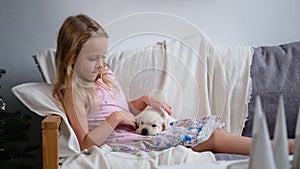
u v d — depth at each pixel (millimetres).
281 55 2025
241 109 1927
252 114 1926
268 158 807
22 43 2131
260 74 1960
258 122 845
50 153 1396
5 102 2135
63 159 1542
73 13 2150
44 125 1386
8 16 2107
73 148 1568
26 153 1871
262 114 818
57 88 1660
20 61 2141
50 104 1617
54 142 1395
